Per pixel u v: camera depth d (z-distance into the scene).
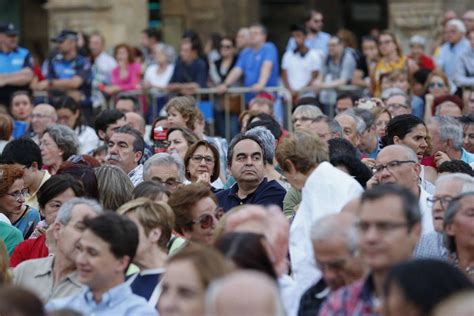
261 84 34.12
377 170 17.80
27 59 34.09
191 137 23.75
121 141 22.95
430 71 32.19
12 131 28.28
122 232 14.90
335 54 34.94
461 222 15.16
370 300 12.97
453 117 24.58
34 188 22.16
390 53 32.75
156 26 48.19
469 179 16.30
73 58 34.25
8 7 48.56
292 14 51.53
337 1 52.16
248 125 24.81
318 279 14.88
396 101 27.23
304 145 17.42
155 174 20.27
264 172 20.67
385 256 13.03
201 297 12.34
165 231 16.38
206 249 12.72
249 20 48.09
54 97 33.88
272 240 14.52
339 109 31.27
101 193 19.67
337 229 13.59
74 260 16.45
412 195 13.22
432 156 22.05
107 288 14.94
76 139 24.45
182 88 34.28
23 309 11.88
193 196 16.83
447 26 34.88
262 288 10.80
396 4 40.56
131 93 35.00
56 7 41.09
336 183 16.69
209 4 47.12
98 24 41.03
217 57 37.56
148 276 16.11
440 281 11.84
